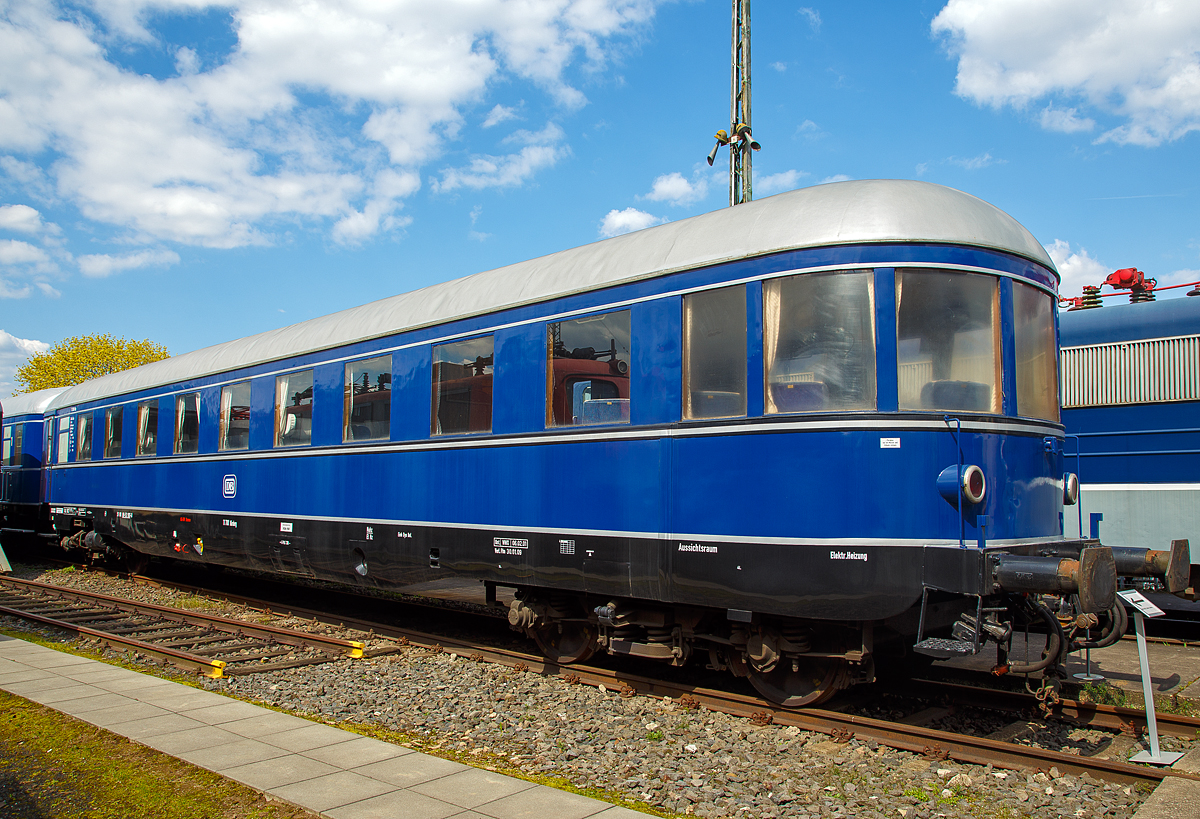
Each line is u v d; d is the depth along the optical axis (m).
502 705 6.51
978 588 5.07
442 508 8.12
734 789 4.73
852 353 5.54
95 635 8.98
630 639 7.10
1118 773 4.77
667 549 6.23
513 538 7.39
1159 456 9.30
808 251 5.72
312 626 9.99
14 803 4.34
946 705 6.39
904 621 5.60
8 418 19.67
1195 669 7.66
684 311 6.32
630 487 6.52
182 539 12.30
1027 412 5.88
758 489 5.76
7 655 8.01
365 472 9.08
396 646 8.69
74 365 48.22
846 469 5.45
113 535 14.26
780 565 5.62
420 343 8.56
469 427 7.96
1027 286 5.98
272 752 5.07
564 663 7.64
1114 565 5.00
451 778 4.63
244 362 11.30
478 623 10.01
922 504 5.35
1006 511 5.59
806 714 5.91
